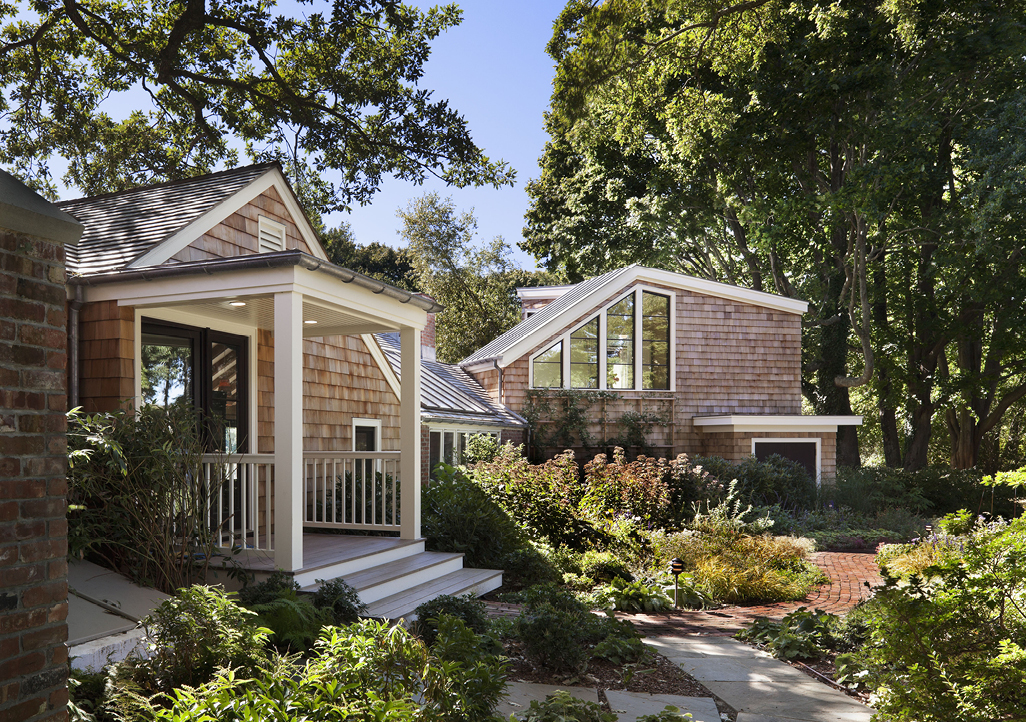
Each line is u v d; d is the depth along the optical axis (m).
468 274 36.28
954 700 4.23
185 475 6.60
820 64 17.22
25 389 2.99
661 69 16.53
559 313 19.86
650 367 20.64
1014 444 30.33
